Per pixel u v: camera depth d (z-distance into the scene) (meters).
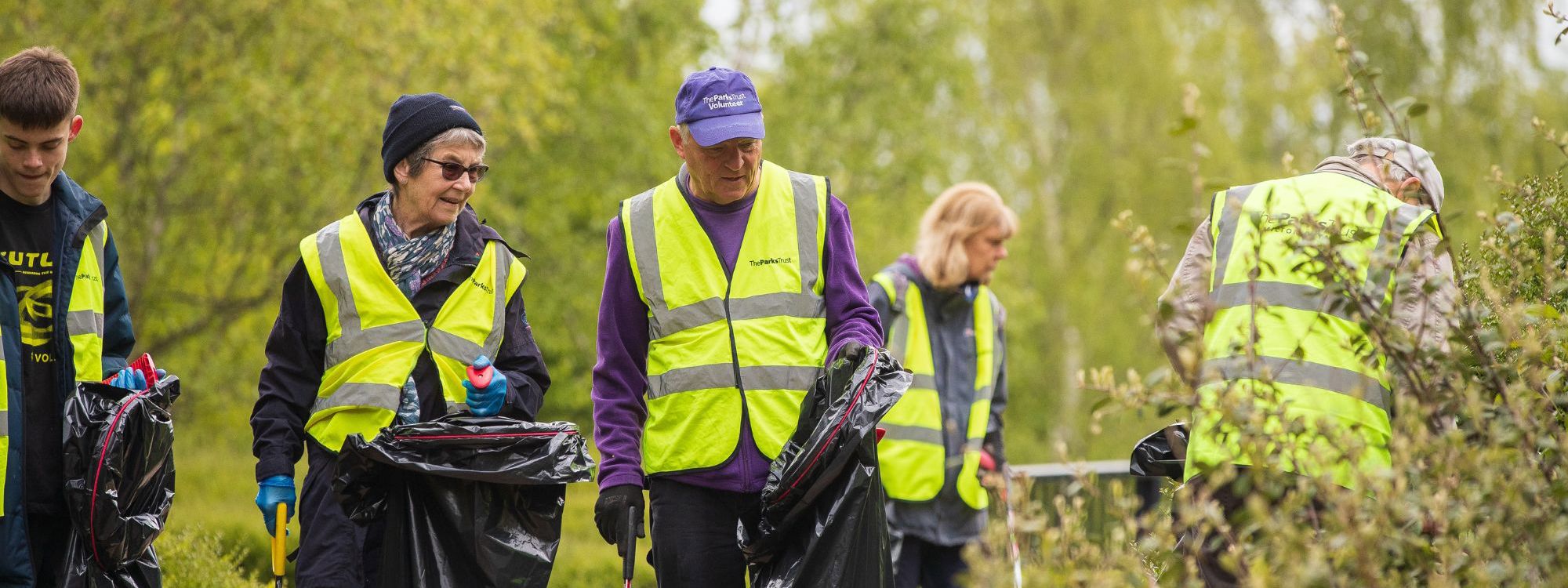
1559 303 4.07
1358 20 21.88
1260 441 3.19
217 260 15.84
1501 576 2.86
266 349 4.46
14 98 4.02
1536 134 4.31
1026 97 28.45
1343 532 2.90
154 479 4.38
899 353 6.14
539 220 19.56
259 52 14.49
